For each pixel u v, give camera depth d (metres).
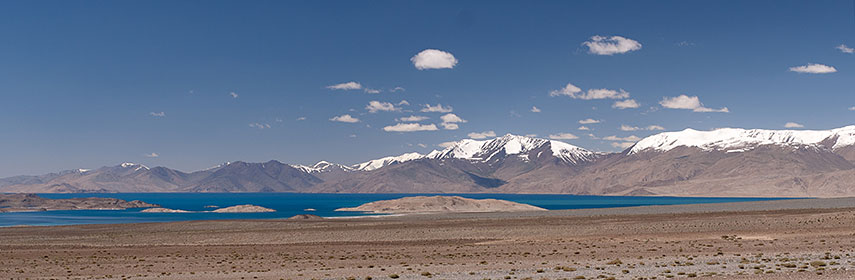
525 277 51.22
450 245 96.06
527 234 114.31
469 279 50.88
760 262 58.53
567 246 88.06
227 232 129.75
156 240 115.00
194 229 145.12
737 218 134.12
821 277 45.97
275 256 80.00
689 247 81.00
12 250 96.81
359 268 62.28
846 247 74.25
